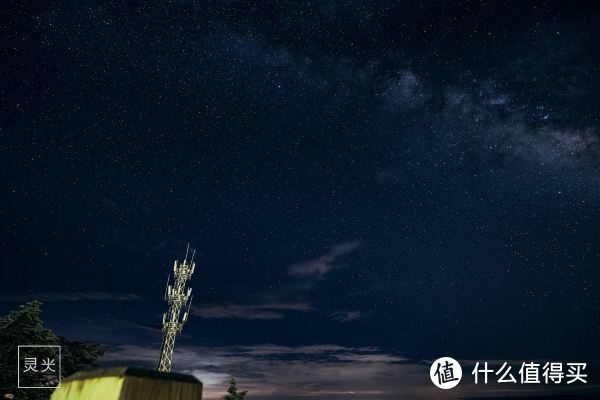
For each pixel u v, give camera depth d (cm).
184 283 1745
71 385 93
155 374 88
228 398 1630
